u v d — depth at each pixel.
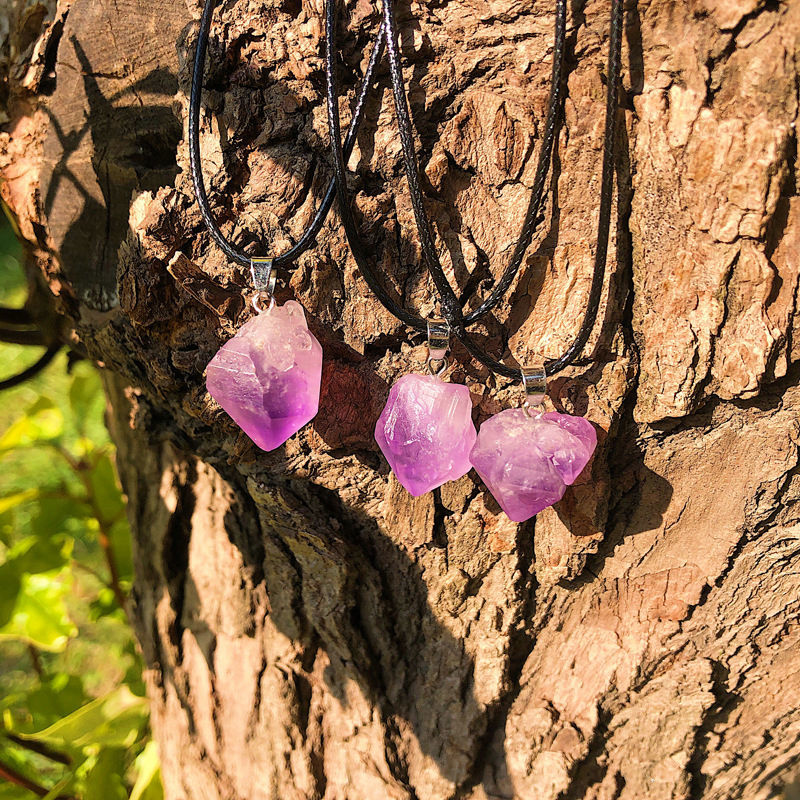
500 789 0.39
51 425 0.51
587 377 0.38
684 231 0.37
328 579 0.40
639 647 0.39
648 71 0.37
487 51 0.38
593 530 0.38
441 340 0.38
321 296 0.39
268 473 0.39
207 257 0.38
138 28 0.39
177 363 0.39
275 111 0.38
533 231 0.38
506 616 0.39
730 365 0.37
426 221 0.37
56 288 0.42
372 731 0.40
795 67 0.36
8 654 0.65
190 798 0.42
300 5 0.38
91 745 0.44
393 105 0.38
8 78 0.41
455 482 0.39
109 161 0.40
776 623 0.38
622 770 0.39
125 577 0.50
